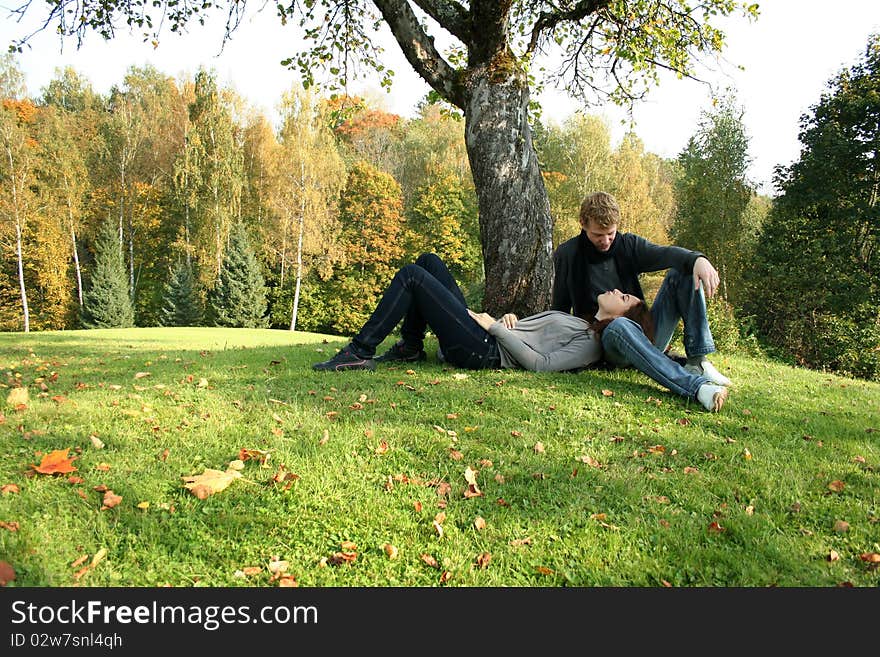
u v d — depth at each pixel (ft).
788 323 74.28
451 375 14.90
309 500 7.94
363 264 118.42
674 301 14.98
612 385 14.12
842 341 67.10
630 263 15.38
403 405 12.20
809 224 76.43
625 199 105.70
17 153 99.60
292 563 6.73
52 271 104.37
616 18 26.00
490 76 20.10
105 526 7.04
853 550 7.48
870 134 73.72
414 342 16.85
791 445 11.00
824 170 74.43
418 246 120.06
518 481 8.92
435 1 20.88
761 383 16.71
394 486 8.52
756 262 79.41
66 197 105.29
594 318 15.53
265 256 115.03
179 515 7.43
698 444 10.70
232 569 6.56
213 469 8.63
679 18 26.63
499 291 20.38
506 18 19.90
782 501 8.61
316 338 55.62
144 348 28.02
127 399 12.10
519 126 20.22
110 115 125.18
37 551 6.47
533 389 13.51
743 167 92.02
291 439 9.98
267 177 113.70
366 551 7.03
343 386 13.65
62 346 28.63
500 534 7.45
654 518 8.00
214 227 109.09
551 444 10.43
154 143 117.19
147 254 121.90
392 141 146.41
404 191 137.59
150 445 9.45
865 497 8.89
